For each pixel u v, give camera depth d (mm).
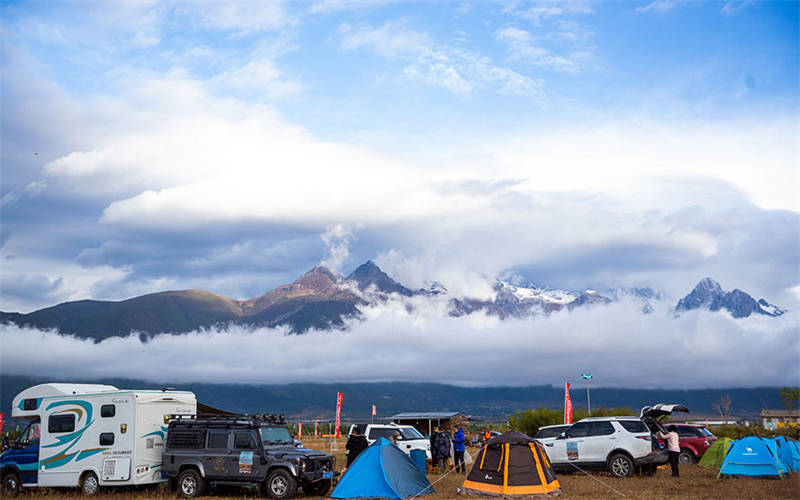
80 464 21438
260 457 19703
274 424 21500
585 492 20031
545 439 25203
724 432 48781
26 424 23438
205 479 20188
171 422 21031
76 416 21828
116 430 21125
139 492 21359
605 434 24156
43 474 21891
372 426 28234
